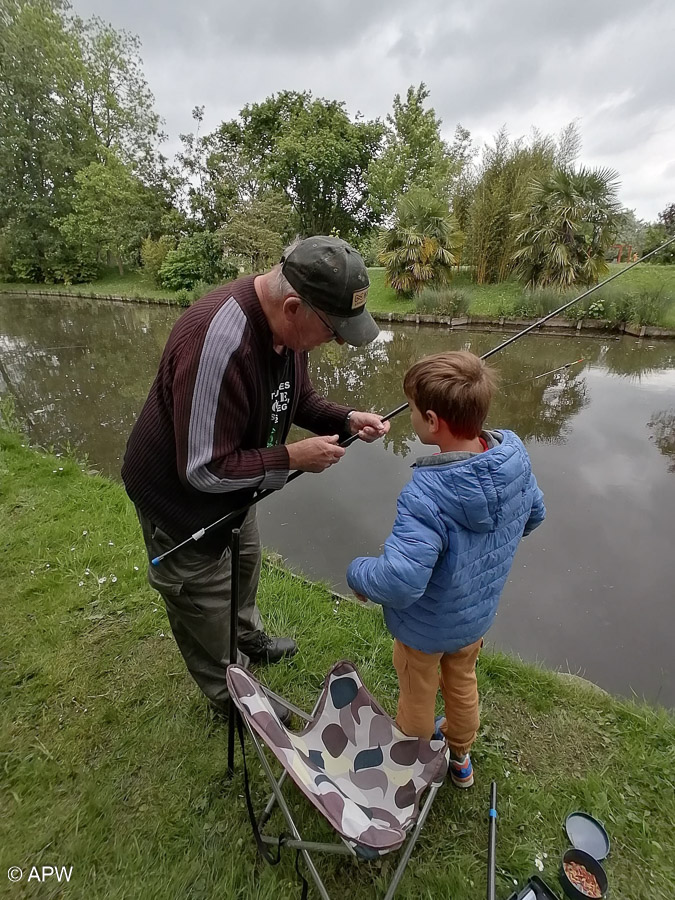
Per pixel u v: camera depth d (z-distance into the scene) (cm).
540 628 246
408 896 124
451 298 1056
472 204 1307
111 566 248
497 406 564
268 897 124
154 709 175
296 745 121
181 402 109
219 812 143
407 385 120
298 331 114
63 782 153
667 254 1365
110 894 125
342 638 207
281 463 120
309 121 2030
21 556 257
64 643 204
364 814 104
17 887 127
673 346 794
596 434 482
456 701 137
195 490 127
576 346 823
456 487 108
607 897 124
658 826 139
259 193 1917
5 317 1336
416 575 108
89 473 378
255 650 189
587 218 1062
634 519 338
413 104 2033
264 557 273
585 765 156
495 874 127
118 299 1719
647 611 256
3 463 369
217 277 1745
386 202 1966
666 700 206
